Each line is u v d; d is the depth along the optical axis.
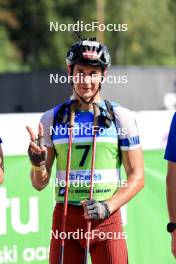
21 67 73.31
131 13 75.88
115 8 75.31
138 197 10.28
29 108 30.20
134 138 7.81
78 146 7.76
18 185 9.81
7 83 31.06
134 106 30.25
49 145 7.92
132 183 7.73
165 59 79.00
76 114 7.83
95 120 7.76
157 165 10.41
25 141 9.84
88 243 7.62
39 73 30.02
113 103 7.90
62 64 75.75
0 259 9.73
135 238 10.27
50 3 75.75
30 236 9.87
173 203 7.68
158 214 10.40
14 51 74.38
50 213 9.92
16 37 76.44
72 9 76.12
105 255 7.74
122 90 29.62
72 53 7.68
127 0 75.56
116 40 75.25
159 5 78.31
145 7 76.88
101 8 73.38
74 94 7.90
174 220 7.66
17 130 9.80
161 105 31.33
